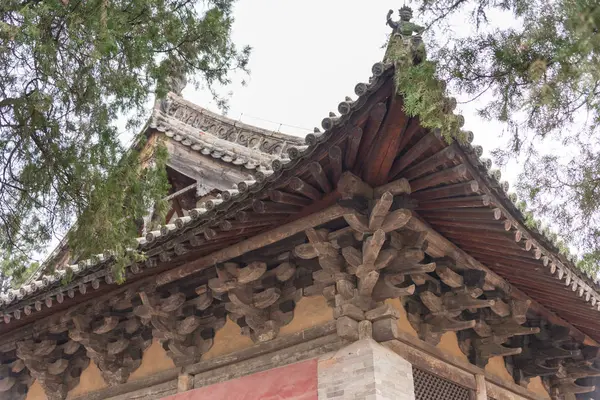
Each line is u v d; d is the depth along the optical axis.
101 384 12.38
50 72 8.65
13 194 9.27
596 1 5.12
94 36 8.66
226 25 10.17
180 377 10.89
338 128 7.48
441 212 8.85
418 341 9.79
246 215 8.66
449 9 6.57
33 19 8.18
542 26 5.88
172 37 9.75
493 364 11.93
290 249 9.90
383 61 6.87
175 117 16.73
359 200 8.48
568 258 9.83
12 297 11.16
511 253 9.56
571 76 5.60
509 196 8.22
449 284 10.09
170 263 10.05
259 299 10.12
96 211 8.89
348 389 8.46
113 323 11.60
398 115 7.17
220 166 15.36
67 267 9.62
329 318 9.51
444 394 10.30
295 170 8.05
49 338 12.56
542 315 12.20
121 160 9.25
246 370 10.15
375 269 8.93
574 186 7.21
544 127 6.62
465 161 7.50
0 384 13.83
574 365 13.45
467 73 6.45
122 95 9.34
